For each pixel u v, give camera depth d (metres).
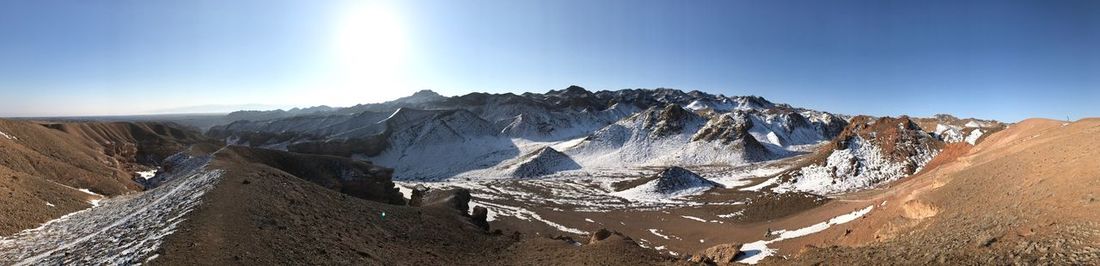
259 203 27.41
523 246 35.59
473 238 38.09
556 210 78.38
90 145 80.12
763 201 71.25
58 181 43.62
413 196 58.81
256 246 21.14
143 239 20.67
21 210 30.06
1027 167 29.89
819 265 24.11
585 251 32.56
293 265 20.66
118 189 49.06
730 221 65.12
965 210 25.84
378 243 29.33
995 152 48.84
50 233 28.11
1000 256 17.16
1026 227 18.88
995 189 27.95
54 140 61.06
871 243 27.00
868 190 71.50
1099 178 20.47
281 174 36.97
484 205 83.25
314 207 31.39
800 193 76.50
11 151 41.94
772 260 28.95
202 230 21.03
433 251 31.53
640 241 55.28
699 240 54.75
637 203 85.81
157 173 65.81
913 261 20.12
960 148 74.25
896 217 30.77
